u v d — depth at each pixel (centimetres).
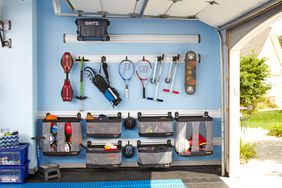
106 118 466
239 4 349
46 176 436
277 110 1123
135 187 407
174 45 493
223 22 436
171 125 471
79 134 466
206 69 498
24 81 457
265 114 1074
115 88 489
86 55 484
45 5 480
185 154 465
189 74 486
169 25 491
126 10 446
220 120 500
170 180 434
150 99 492
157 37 489
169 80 493
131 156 489
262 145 660
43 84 482
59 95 484
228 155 456
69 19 481
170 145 484
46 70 482
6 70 455
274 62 1712
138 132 479
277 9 323
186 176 452
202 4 385
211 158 501
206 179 439
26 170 443
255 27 371
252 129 877
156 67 492
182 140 465
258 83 919
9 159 425
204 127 476
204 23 495
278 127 801
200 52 496
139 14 470
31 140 460
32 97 459
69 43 482
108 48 486
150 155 462
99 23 455
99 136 465
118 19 485
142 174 461
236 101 455
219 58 498
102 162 458
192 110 497
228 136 457
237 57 452
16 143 440
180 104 496
